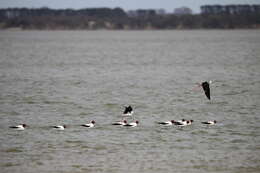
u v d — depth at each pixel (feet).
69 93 204.44
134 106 178.60
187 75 264.11
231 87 219.82
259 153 124.47
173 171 112.27
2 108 173.58
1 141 132.67
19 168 113.80
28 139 134.72
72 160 118.93
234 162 118.01
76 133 140.77
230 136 138.72
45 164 116.26
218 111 170.50
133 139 135.23
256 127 148.15
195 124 151.53
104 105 180.04
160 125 149.69
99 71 285.23
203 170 113.09
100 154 123.13
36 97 194.49
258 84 227.81
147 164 116.57
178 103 184.14
